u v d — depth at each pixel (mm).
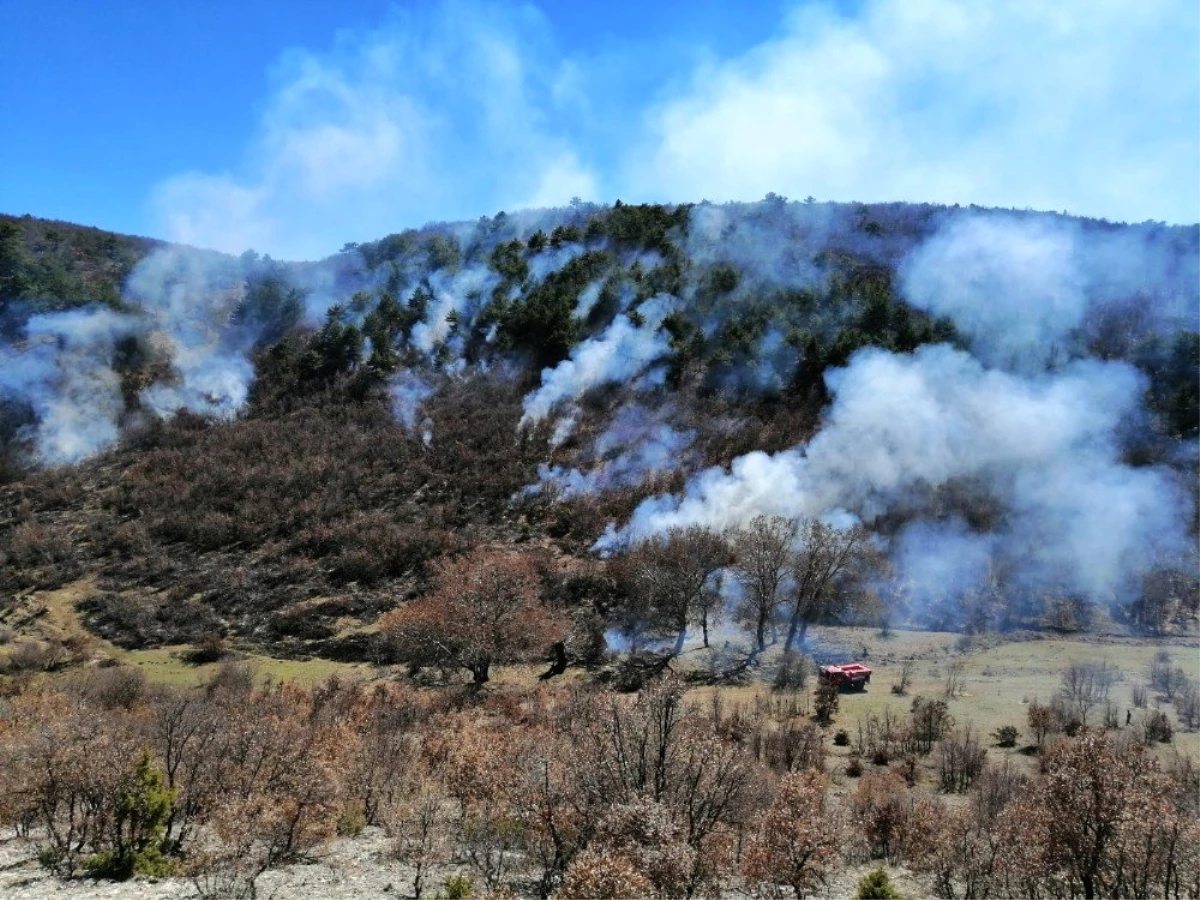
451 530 62875
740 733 31719
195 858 19344
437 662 48531
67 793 20781
